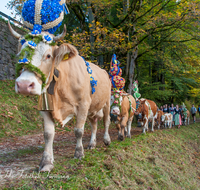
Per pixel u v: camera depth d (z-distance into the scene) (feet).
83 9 47.60
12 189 8.57
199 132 50.29
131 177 13.96
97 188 10.33
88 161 12.95
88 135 29.27
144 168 16.72
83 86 12.52
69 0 37.37
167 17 40.63
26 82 8.42
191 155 30.25
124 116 23.47
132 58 46.39
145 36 43.57
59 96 11.41
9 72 40.32
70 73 11.88
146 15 44.27
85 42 35.19
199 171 25.72
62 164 11.97
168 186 16.53
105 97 17.01
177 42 49.08
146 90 61.31
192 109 65.31
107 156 14.78
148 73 72.13
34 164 12.22
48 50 9.32
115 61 23.08
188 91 75.15
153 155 20.99
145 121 30.78
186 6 39.75
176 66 50.78
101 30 33.71
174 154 25.67
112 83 22.34
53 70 9.95
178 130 44.06
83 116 12.87
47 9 9.78
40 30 9.62
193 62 52.26
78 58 13.28
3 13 40.32
